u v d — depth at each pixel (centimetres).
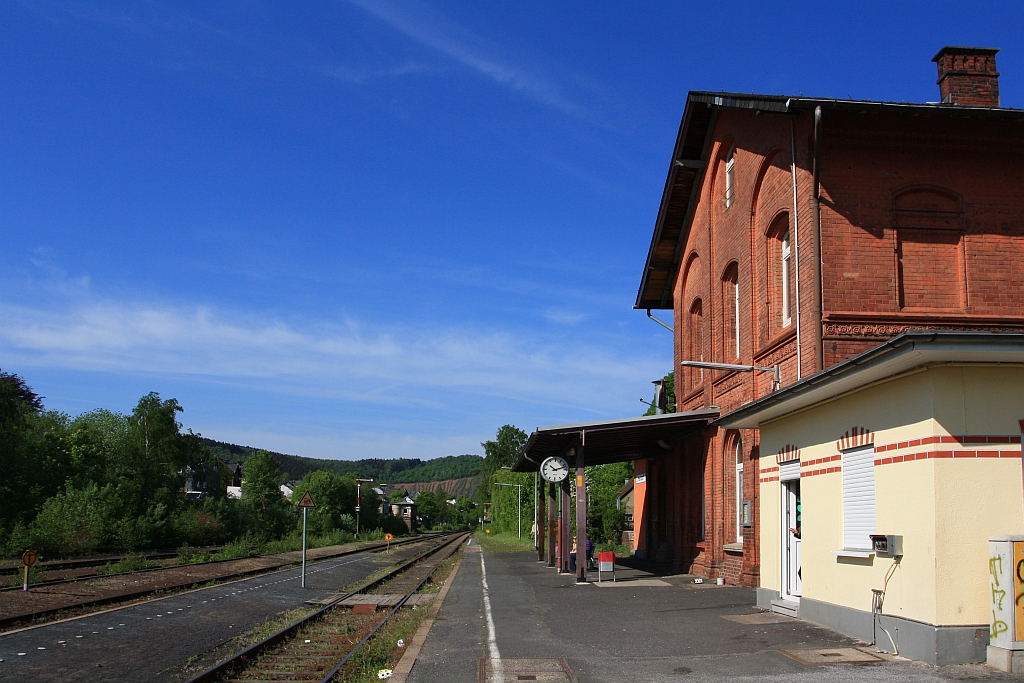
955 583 832
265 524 5425
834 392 1048
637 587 1778
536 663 915
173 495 4969
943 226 1430
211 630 1262
